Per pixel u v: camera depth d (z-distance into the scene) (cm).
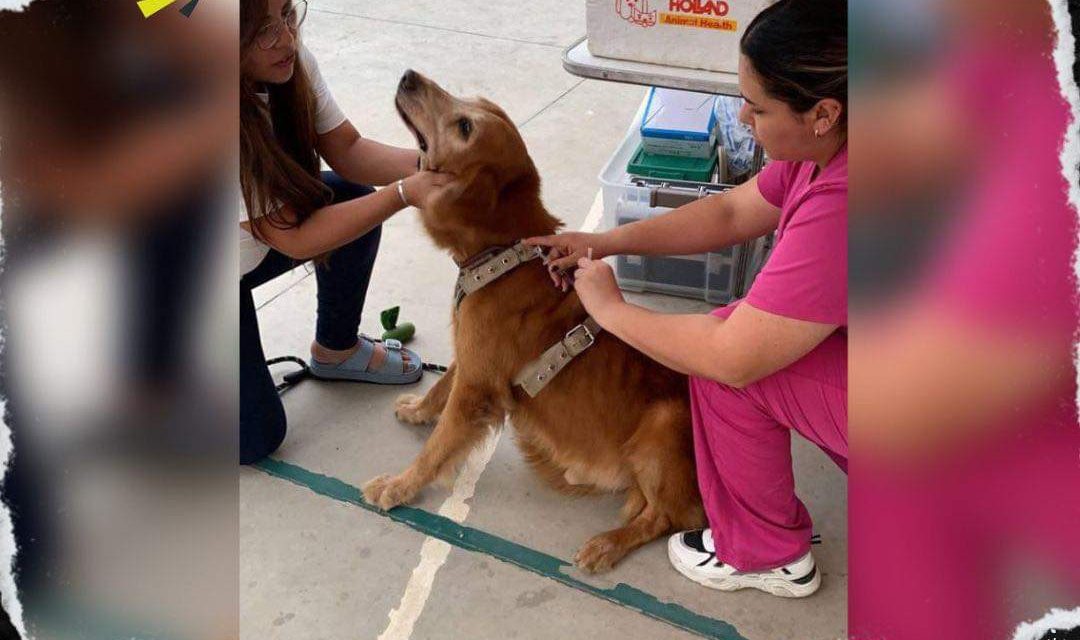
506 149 201
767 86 147
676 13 218
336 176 249
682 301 302
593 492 234
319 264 238
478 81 439
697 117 281
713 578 205
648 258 297
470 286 209
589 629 198
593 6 223
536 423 224
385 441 251
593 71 230
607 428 214
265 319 298
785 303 157
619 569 212
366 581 211
